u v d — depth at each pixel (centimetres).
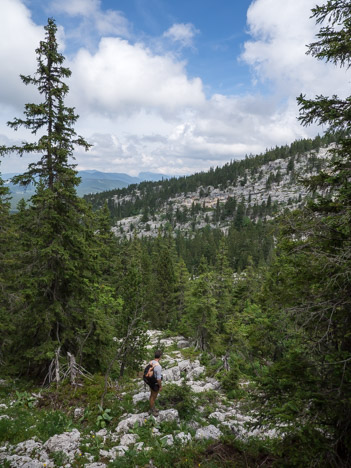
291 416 430
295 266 575
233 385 1299
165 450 605
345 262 464
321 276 522
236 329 1912
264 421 518
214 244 10050
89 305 1220
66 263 1140
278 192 19662
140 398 906
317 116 586
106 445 636
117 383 1108
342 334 505
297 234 561
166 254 4191
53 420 730
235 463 553
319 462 403
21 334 1174
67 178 1145
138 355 1267
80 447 609
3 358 1191
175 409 809
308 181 573
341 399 414
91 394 928
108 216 3412
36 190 1114
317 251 521
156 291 4012
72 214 1171
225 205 18762
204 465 541
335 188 548
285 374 489
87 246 1223
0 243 1510
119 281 3100
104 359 1234
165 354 2250
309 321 529
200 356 2211
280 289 599
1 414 763
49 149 1102
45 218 1145
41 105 1087
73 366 1041
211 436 680
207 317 2547
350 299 486
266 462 561
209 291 2612
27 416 759
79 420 761
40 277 1111
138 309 1263
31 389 1020
